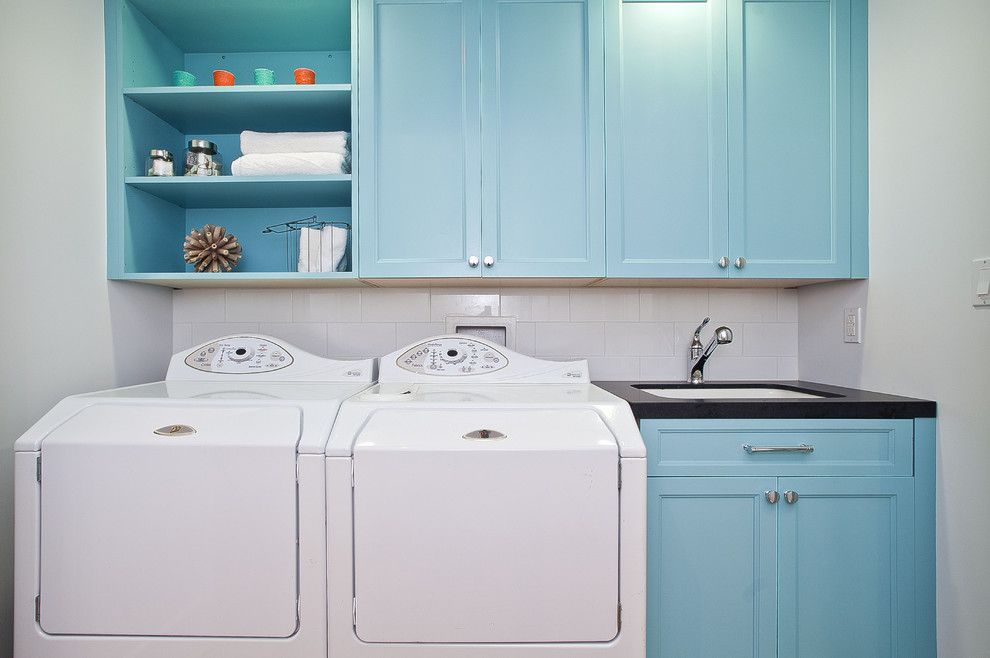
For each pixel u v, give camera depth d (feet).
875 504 4.66
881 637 4.63
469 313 6.59
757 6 5.46
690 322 6.63
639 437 3.96
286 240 6.61
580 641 3.85
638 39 5.43
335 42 6.36
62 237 4.86
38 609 3.83
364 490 3.81
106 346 5.41
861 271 5.46
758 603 4.62
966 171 4.29
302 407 4.09
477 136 5.40
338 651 3.83
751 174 5.45
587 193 5.43
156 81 6.02
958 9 4.34
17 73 4.39
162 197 6.14
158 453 3.82
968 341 4.29
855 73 5.46
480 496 3.81
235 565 3.83
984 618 4.16
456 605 3.82
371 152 5.40
